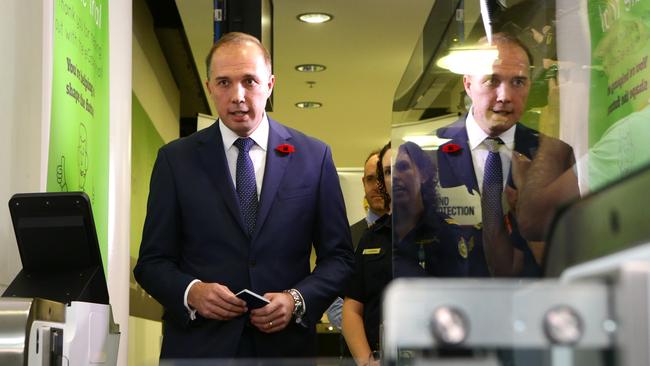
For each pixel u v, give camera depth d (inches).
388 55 334.3
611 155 83.7
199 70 320.5
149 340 268.7
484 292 18.5
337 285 103.0
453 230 85.8
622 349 18.0
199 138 107.0
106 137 133.9
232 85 102.7
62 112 105.3
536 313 18.5
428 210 87.7
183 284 99.2
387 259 125.6
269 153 105.3
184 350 98.7
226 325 97.8
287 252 103.1
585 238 20.2
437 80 92.7
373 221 136.8
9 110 100.7
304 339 100.1
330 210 106.3
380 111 423.5
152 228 103.9
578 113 87.5
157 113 282.2
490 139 87.9
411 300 18.9
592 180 84.9
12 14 102.8
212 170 104.2
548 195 84.1
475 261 85.3
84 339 71.3
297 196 104.3
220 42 106.1
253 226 103.0
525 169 86.3
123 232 141.3
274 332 98.5
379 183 135.1
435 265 86.7
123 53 145.5
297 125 453.7
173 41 289.3
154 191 105.3
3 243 98.0
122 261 140.6
